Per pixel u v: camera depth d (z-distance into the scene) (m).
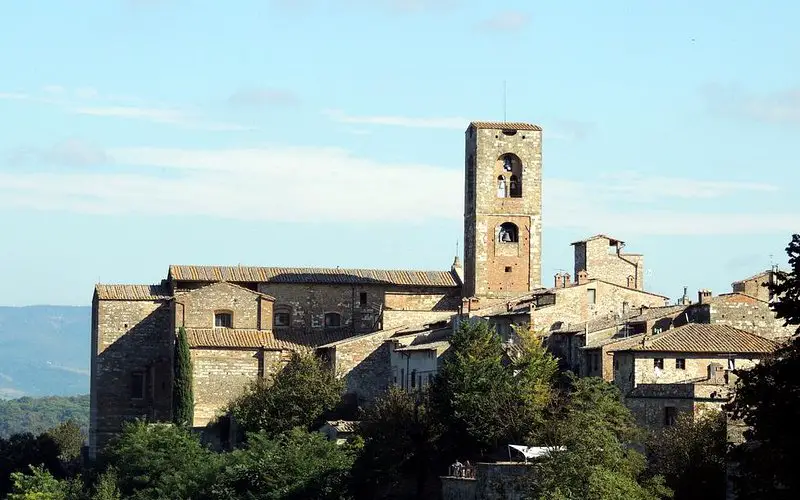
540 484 136.25
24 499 199.88
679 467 137.25
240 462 185.00
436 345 195.00
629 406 157.50
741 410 102.19
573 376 165.50
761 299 178.75
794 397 93.94
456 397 172.00
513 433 166.62
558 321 195.12
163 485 189.25
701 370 162.38
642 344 163.50
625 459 137.25
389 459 172.25
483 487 150.75
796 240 98.06
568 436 140.00
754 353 162.62
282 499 174.88
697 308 177.88
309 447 180.75
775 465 92.88
